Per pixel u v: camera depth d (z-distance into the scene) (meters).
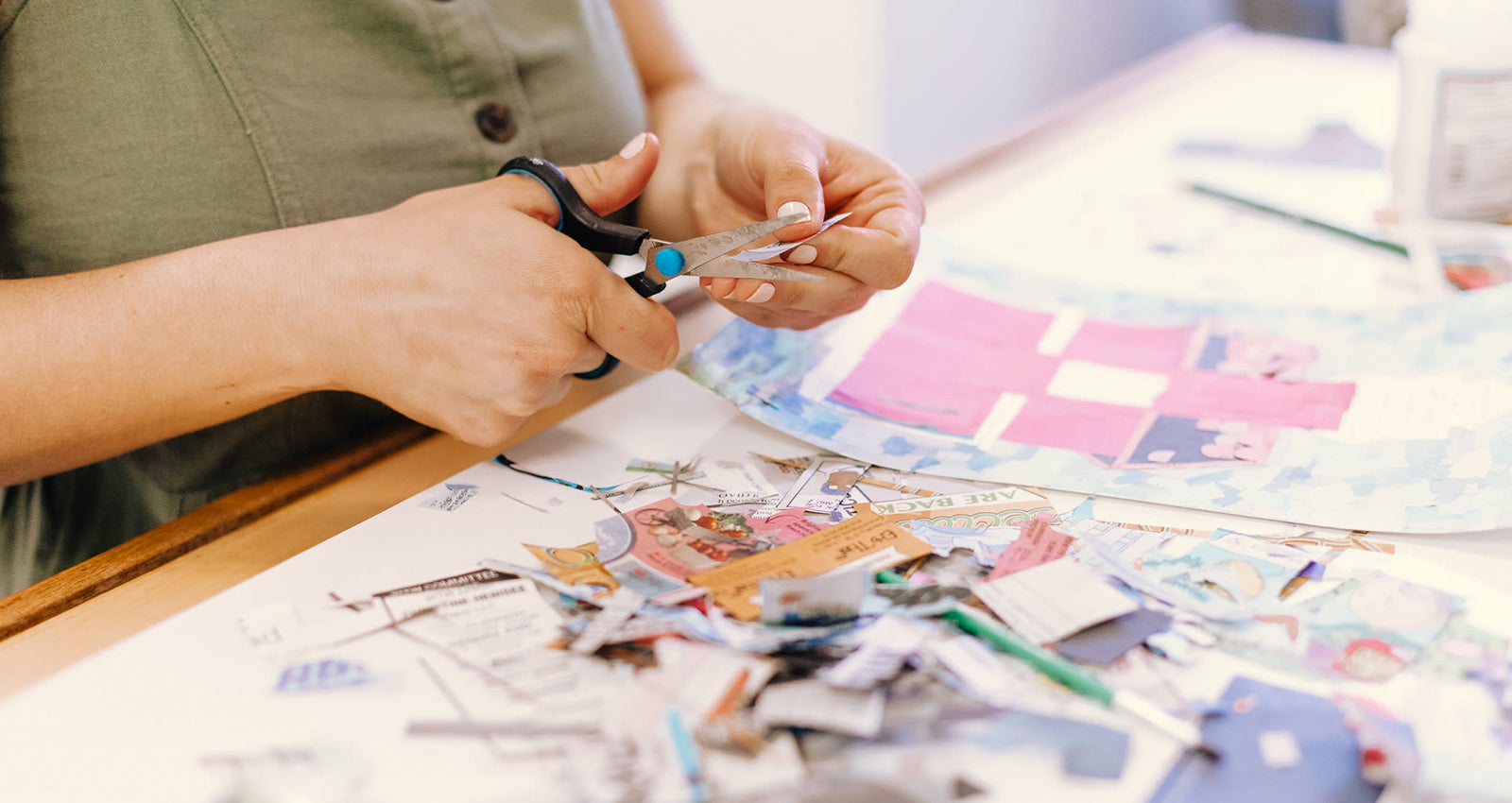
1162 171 0.74
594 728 0.27
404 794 0.25
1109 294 0.54
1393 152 0.61
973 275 0.56
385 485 0.43
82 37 0.45
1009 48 1.74
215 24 0.46
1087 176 0.74
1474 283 0.53
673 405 0.47
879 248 0.41
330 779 0.26
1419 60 0.57
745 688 0.28
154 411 0.40
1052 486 0.39
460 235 0.38
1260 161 0.73
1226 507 0.37
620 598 0.33
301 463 0.44
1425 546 0.34
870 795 0.25
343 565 0.35
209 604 0.33
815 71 1.54
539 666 0.29
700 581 0.33
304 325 0.39
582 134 0.60
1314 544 0.34
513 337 0.38
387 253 0.38
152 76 0.45
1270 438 0.41
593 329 0.39
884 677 0.28
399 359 0.39
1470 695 0.27
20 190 0.47
